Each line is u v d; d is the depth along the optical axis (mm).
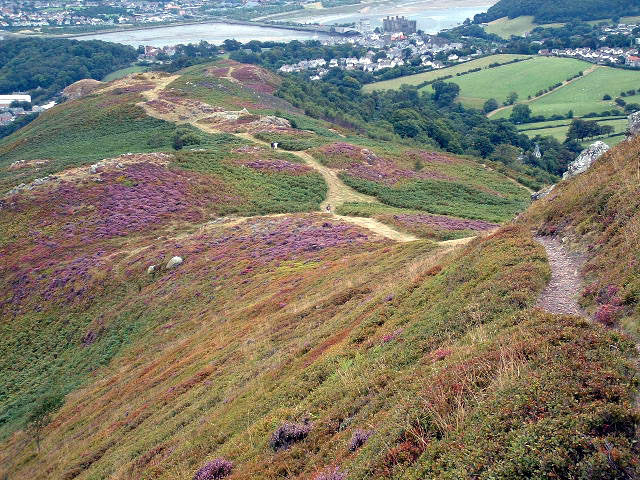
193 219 76938
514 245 24562
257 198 85188
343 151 109125
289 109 172500
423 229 60281
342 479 12578
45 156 123312
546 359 12391
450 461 10531
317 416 17953
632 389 10688
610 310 14977
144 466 23297
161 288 57219
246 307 44031
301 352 26766
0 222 76125
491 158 146625
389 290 29734
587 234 22359
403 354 18812
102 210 77750
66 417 39469
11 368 53312
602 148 36906
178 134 122125
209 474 17969
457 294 21797
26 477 32531
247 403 23531
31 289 63312
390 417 13992
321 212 78312
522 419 10641
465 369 13727
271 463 16484
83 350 52062
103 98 168125
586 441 9406
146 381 37406
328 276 43312
